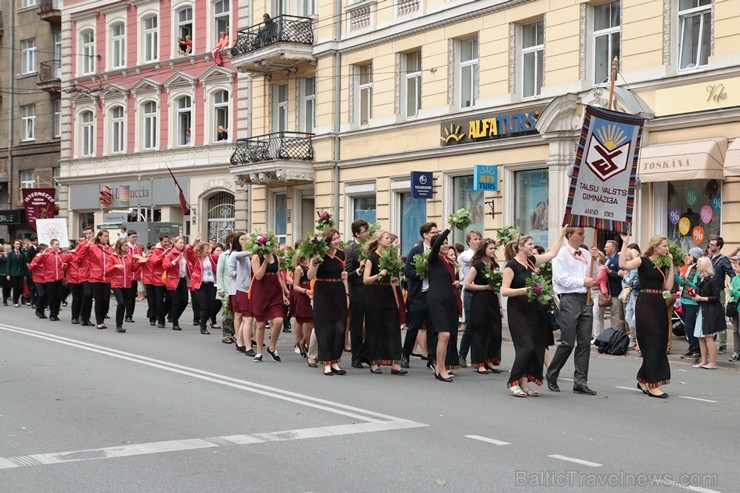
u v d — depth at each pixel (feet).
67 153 145.07
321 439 28.86
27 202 117.50
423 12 89.92
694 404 36.22
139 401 35.68
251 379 41.78
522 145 79.56
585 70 74.84
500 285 42.75
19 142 157.69
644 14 69.92
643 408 35.04
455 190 88.58
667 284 38.45
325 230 43.65
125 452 27.09
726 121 64.13
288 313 62.59
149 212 131.03
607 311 73.56
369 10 97.14
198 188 123.24
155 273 68.90
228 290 55.21
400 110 94.12
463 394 38.04
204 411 33.60
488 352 43.96
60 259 74.54
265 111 112.16
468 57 87.25
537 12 78.54
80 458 26.35
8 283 94.22
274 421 31.76
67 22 144.97
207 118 121.80
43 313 76.95
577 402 36.24
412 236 93.56
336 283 44.01
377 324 43.98
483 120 82.84
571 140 74.74
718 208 65.21
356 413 33.32
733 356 50.31
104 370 44.24
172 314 67.77
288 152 103.04
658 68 68.74
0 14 160.04
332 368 44.01
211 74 120.57
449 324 41.75
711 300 48.14
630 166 38.83
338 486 23.36
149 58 132.46
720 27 64.49
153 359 48.62
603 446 28.07
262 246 47.47
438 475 24.40
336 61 101.09
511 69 81.10
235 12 118.21
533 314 37.73
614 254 58.44
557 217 75.51
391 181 94.68
